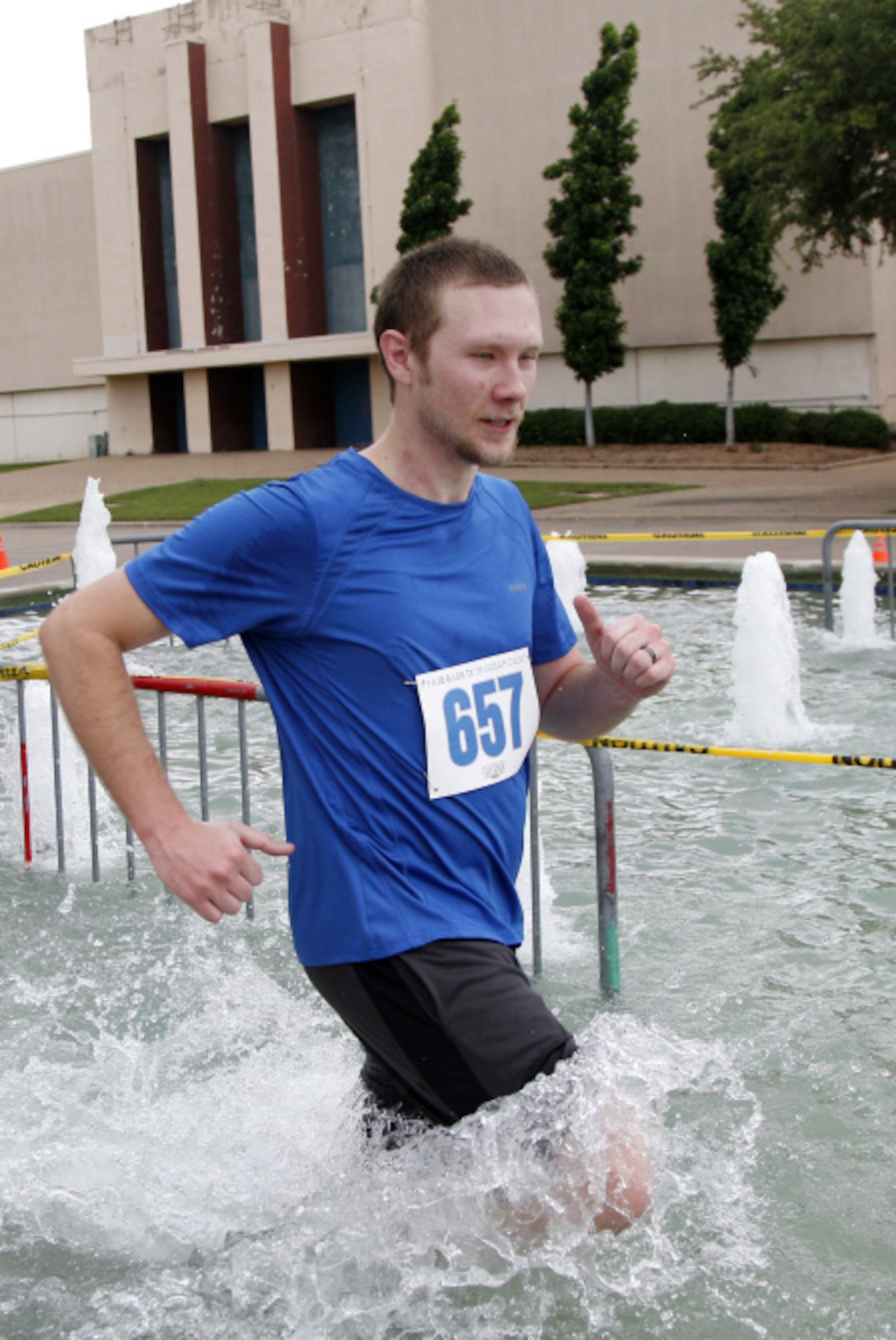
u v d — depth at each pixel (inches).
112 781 87.4
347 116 1547.7
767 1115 131.4
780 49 916.0
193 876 86.3
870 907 190.7
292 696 92.8
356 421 1625.2
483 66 1462.8
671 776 265.9
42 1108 134.6
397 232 1501.0
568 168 1267.2
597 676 105.0
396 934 91.8
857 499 872.3
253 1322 101.7
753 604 296.8
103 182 1690.5
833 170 837.8
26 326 1963.6
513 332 89.2
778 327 1350.9
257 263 1604.3
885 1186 119.1
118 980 170.1
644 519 801.6
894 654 383.2
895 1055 144.6
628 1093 112.9
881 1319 101.0
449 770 92.9
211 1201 116.4
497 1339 98.6
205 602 88.7
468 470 94.4
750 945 177.6
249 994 164.4
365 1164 107.4
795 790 252.1
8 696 366.3
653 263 1412.4
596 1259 103.6
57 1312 104.0
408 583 91.4
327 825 92.0
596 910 192.9
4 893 205.9
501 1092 92.3
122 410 1763.0
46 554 778.8
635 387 1451.8
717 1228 112.4
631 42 1237.1
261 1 1515.7
